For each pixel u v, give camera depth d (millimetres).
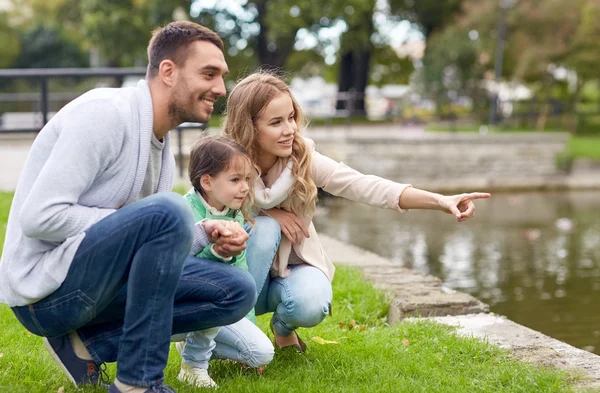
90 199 2320
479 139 15023
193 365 2678
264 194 2838
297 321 2863
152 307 2264
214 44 2396
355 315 3959
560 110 23531
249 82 2822
